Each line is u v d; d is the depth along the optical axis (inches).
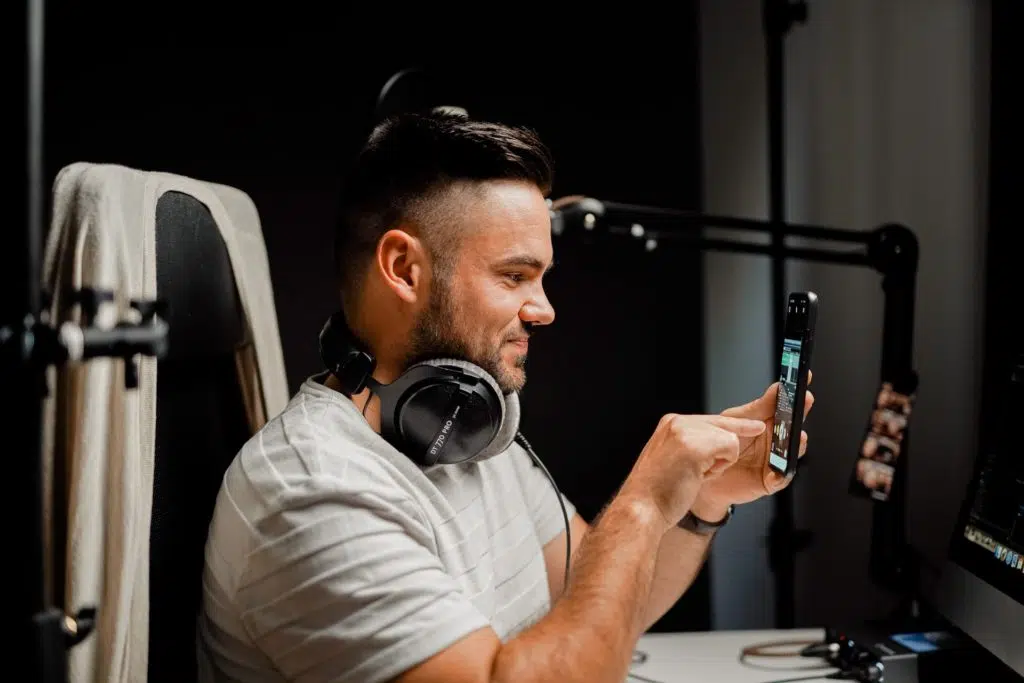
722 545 79.8
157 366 39.3
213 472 44.6
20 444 24.6
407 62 78.9
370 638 33.5
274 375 50.3
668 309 80.7
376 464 38.1
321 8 78.2
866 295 74.2
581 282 80.4
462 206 39.2
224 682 39.0
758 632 62.8
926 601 58.1
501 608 43.7
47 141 75.5
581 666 33.6
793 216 78.4
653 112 79.8
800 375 42.0
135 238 37.7
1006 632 45.3
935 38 67.4
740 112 79.0
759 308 79.6
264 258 51.5
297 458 37.0
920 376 70.1
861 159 73.5
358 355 39.7
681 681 53.6
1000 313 61.8
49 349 24.3
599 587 35.9
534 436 80.3
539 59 79.7
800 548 76.8
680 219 59.7
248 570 36.2
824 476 77.1
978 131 64.6
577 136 79.9
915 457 70.7
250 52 77.7
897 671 51.4
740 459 46.4
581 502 80.8
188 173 77.2
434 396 38.5
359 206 40.6
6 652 24.7
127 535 35.7
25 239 24.8
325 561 34.5
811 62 76.4
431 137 39.7
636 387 80.9
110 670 35.2
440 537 39.4
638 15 79.7
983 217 64.4
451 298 39.4
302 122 78.2
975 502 51.4
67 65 75.5
